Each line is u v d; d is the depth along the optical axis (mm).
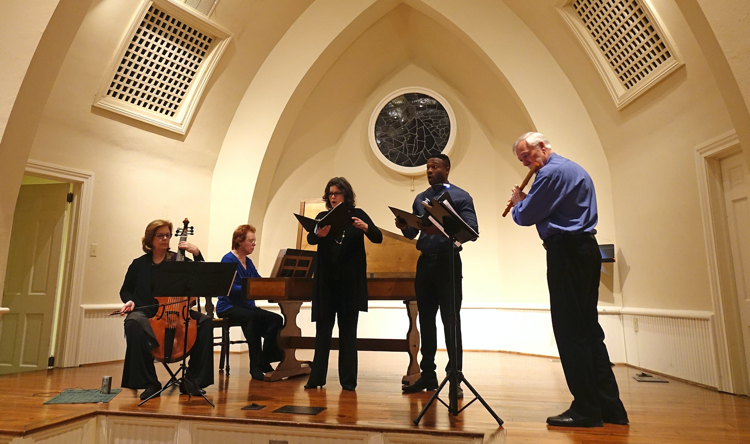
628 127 4695
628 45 4320
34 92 3564
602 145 5188
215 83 6004
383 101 6949
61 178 4844
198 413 2656
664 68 4012
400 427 2352
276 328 4191
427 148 6738
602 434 2275
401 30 6621
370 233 3344
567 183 2539
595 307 2613
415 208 3453
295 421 2480
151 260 3479
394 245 4113
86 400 2984
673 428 2398
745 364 3502
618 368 4754
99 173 5176
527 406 2889
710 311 3689
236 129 6359
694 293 3875
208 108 6078
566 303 2504
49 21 3463
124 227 5363
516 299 6086
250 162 6230
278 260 3840
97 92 5059
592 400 2441
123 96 5363
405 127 6855
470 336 6281
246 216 6137
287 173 6621
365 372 4293
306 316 6527
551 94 5414
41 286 4996
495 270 6375
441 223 2545
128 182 5434
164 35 5410
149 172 5648
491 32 5621
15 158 3562
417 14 6289
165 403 2912
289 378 3943
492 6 5629
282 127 6312
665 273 4254
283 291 3693
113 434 2729
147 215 5586
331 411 2699
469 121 6715
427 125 6781
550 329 5605
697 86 3752
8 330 4996
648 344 4516
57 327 4879
